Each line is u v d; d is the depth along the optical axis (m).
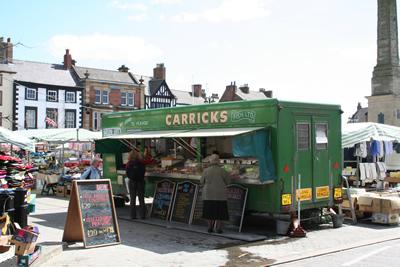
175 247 8.95
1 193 8.59
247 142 10.03
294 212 10.47
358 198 12.47
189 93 65.19
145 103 56.09
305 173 10.84
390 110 26.03
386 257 8.24
